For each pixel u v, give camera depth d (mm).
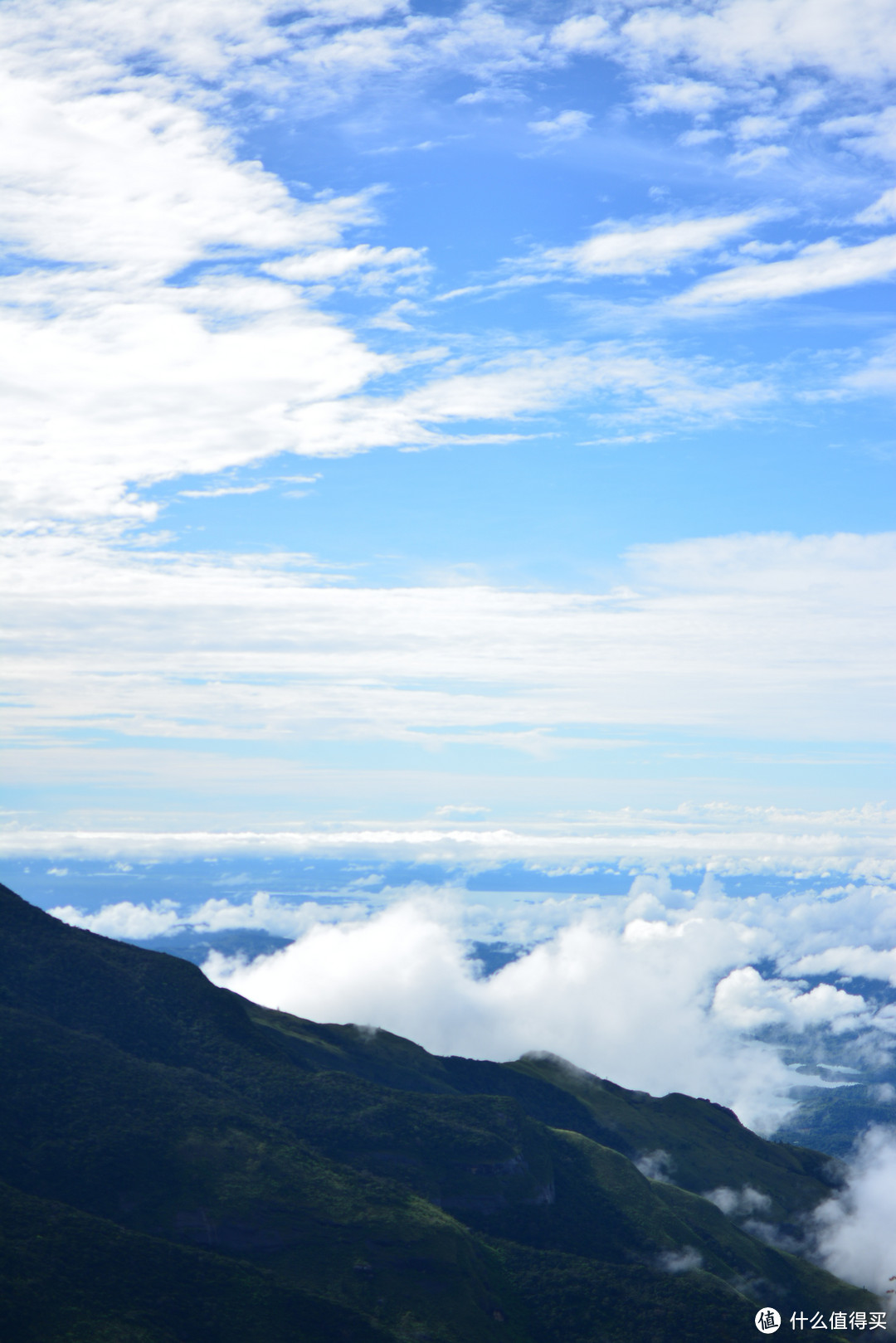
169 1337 133375
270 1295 152250
